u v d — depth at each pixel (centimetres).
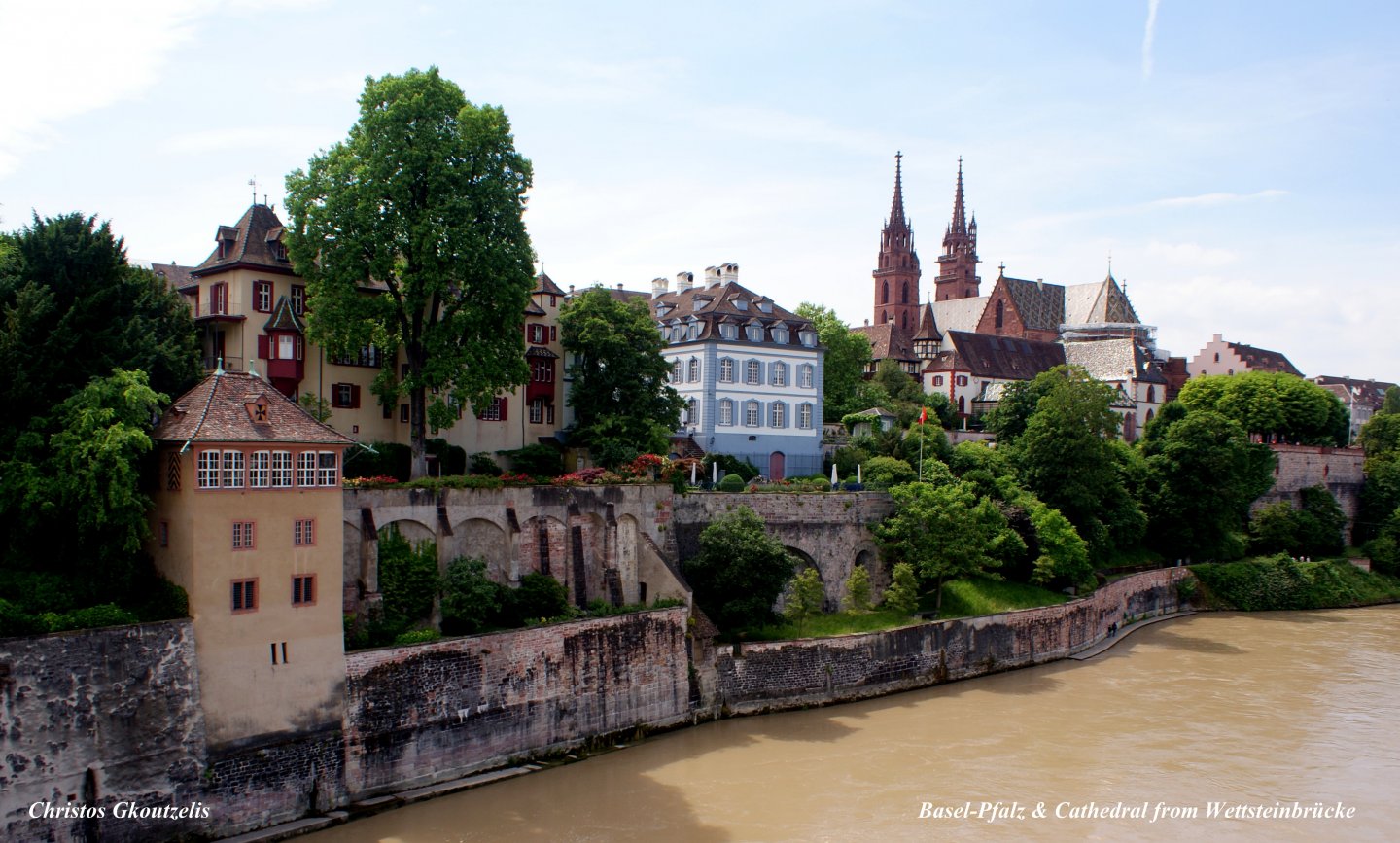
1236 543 10481
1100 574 8838
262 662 4050
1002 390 12181
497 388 6184
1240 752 5278
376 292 6588
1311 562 10431
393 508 5159
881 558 7381
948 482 8156
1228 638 8262
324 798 4169
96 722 3609
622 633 5312
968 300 17975
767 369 9569
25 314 4109
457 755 4609
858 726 5641
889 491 7512
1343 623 9038
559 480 5922
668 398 8112
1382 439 13750
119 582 3975
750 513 6378
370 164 5722
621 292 11106
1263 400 13175
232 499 4006
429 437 6950
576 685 5088
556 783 4638
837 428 10469
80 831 3541
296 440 4169
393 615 5003
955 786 4728
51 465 3978
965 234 19400
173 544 4022
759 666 5881
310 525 4212
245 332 6228
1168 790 4722
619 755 5059
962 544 7044
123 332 4403
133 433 3919
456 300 6134
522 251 6131
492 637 4759
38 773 3469
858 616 6688
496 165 6166
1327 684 6700
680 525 6469
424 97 5825
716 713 5703
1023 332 16512
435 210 5725
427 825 4109
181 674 3831
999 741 5403
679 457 8581
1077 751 5262
